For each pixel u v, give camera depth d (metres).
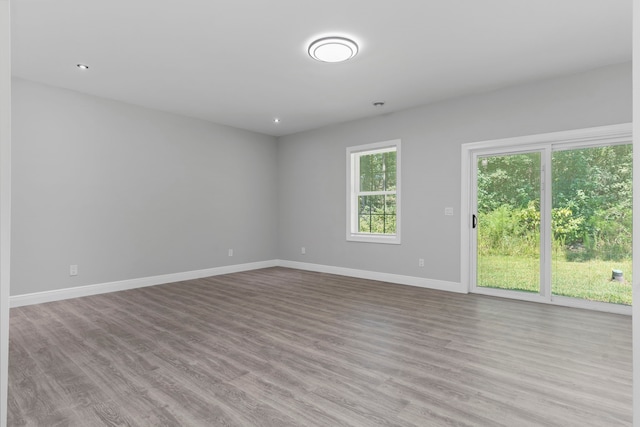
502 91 4.27
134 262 4.88
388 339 2.92
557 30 2.95
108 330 3.15
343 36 3.04
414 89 4.31
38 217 4.06
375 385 2.15
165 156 5.21
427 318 3.49
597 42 3.15
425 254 4.92
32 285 4.02
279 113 5.32
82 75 3.86
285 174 6.75
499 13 2.70
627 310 3.59
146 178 5.00
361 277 5.62
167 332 3.09
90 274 4.47
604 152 3.75
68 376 2.27
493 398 2.00
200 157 5.64
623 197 3.65
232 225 6.10
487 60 3.51
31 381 2.21
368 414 1.85
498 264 4.43
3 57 0.94
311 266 6.32
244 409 1.90
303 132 6.44
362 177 5.75
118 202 4.72
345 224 5.84
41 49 3.26
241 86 4.21
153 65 3.62
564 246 3.98
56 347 2.75
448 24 2.86
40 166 4.07
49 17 2.73
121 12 2.67
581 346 2.75
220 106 4.97
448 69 3.73
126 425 1.76
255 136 6.49
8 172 0.95
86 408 1.91
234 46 3.22
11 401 1.98
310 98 4.64
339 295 4.46
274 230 6.82
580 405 1.93
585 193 3.86
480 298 4.30
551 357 2.55
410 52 3.35
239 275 5.83
